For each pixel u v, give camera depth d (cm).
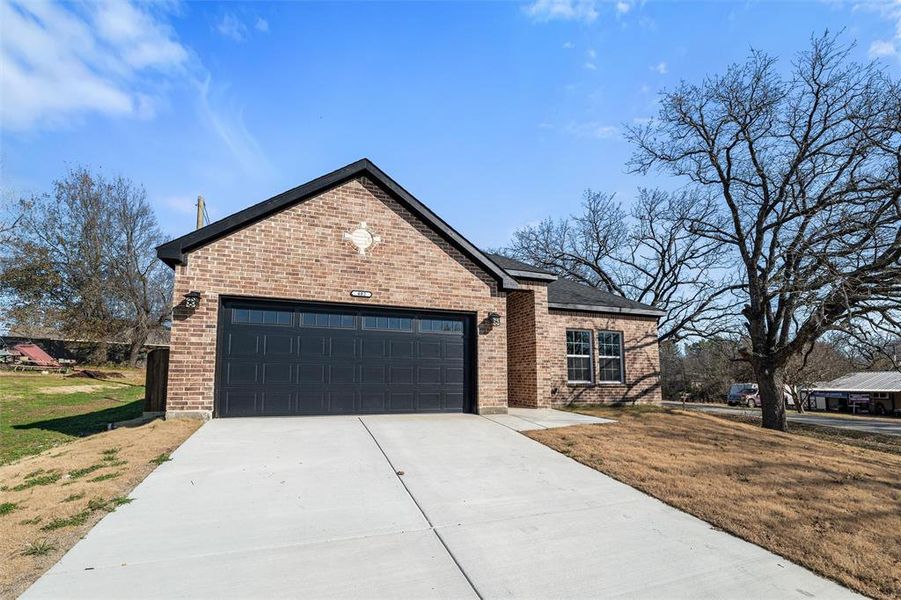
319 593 353
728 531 495
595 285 3612
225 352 987
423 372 1139
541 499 574
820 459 847
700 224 2189
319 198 1069
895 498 636
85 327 3284
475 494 582
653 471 696
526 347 1421
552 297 1595
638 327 1723
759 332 1581
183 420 916
